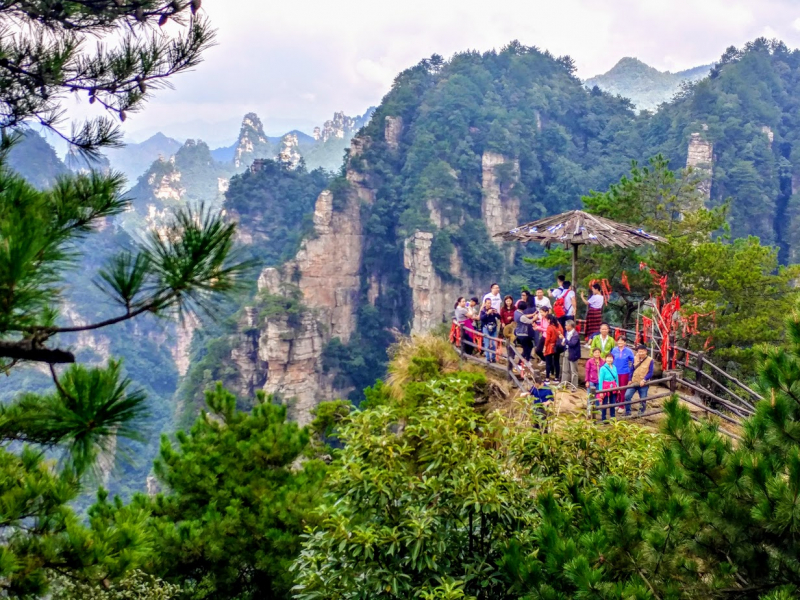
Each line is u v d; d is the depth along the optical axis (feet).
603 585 19.95
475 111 565.12
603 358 50.57
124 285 13.53
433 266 457.27
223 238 14.06
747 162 529.45
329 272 465.47
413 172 517.96
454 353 63.52
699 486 21.93
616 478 24.13
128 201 19.19
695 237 108.99
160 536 38.86
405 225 474.08
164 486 45.42
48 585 20.68
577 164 587.27
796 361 22.62
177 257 13.74
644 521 22.29
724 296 97.81
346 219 472.03
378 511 28.37
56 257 14.75
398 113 574.56
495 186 522.47
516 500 28.32
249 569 42.73
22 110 22.13
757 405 22.90
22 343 14.17
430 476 29.53
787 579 20.53
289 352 392.68
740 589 20.77
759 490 20.15
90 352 510.58
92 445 15.10
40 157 414.00
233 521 39.93
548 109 632.79
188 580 41.37
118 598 28.37
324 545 27.76
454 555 27.84
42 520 21.07
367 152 536.42
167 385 570.05
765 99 633.61
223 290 13.97
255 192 610.65
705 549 21.67
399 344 69.72
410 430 29.58
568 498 27.81
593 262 110.32
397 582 26.21
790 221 523.29
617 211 110.93
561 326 59.57
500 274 478.59
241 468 44.75
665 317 60.18
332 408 61.36
